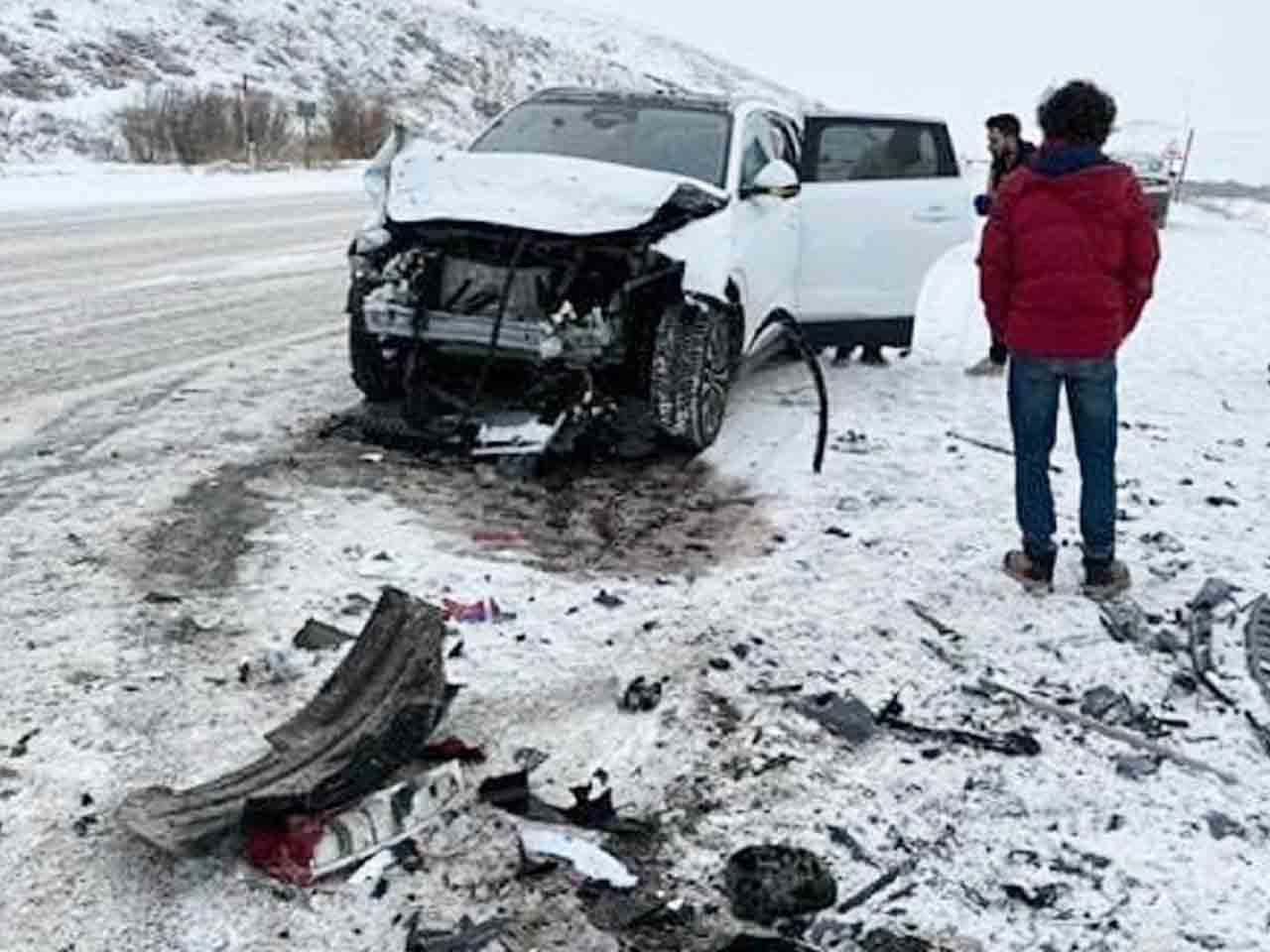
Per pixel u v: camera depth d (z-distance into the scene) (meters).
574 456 6.54
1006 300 5.23
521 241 6.15
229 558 5.09
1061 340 5.03
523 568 5.14
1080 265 4.99
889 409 8.13
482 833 3.43
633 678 4.27
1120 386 9.09
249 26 46.03
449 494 6.00
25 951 2.92
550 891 3.24
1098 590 5.21
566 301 6.17
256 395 7.57
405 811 3.41
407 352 6.61
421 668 3.72
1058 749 4.02
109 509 5.54
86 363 8.17
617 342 6.31
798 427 7.49
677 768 3.80
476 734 3.90
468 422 6.51
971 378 9.19
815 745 3.95
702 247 6.56
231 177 26.61
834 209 8.38
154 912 3.07
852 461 6.87
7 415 6.90
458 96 49.09
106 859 3.23
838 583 5.19
